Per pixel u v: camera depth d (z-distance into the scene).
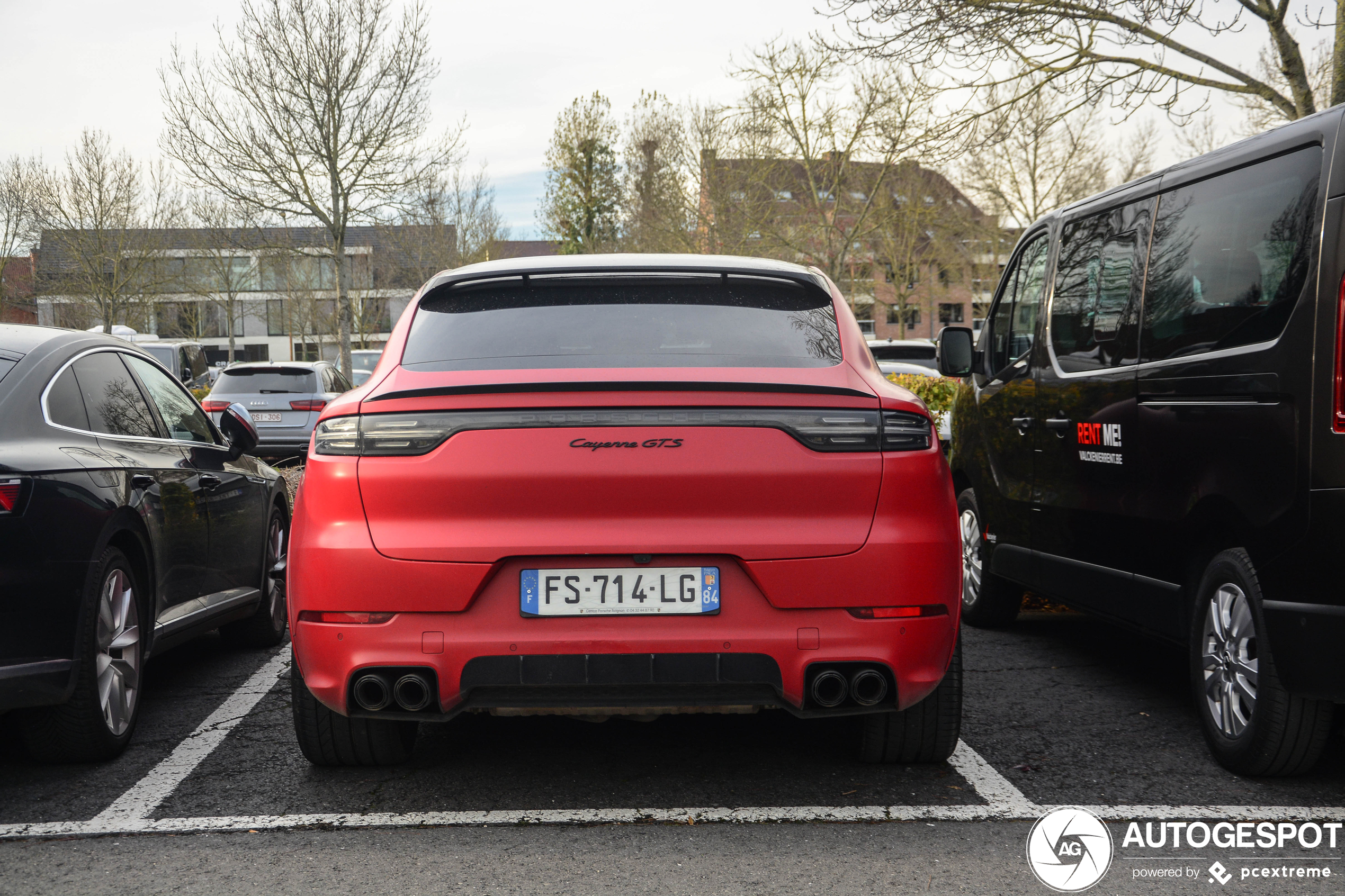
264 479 6.18
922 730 3.72
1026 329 5.87
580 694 3.17
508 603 3.13
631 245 42.59
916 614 3.17
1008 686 5.05
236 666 5.69
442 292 3.76
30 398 3.93
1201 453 3.90
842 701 3.21
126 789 3.66
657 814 3.38
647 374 3.19
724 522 3.13
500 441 3.12
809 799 3.51
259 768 3.87
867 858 3.04
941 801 3.49
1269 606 3.47
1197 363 3.94
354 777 3.77
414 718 3.21
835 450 3.16
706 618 3.13
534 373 3.22
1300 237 3.46
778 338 3.51
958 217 52.34
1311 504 3.31
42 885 2.88
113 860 3.04
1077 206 5.42
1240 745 3.69
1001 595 6.30
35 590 3.58
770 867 2.97
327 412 3.30
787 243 32.44
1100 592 4.78
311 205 27.16
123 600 4.11
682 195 35.53
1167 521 4.15
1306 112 10.20
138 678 4.23
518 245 63.75
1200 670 3.98
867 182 32.97
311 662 3.22
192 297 67.69
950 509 3.30
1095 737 4.22
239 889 2.85
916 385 13.42
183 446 5.14
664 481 3.11
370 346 68.00
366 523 3.16
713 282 3.77
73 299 44.56
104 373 4.65
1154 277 4.42
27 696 3.56
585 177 54.84
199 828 3.28
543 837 3.20
